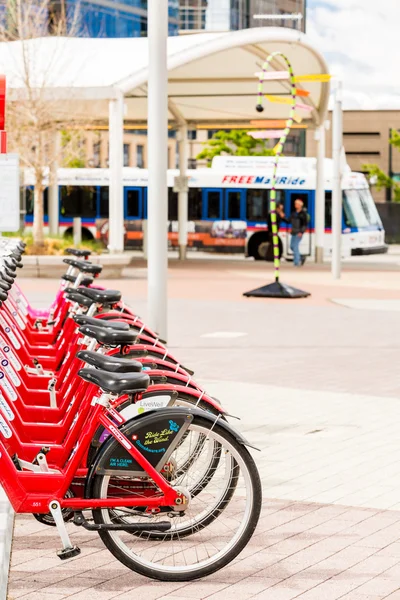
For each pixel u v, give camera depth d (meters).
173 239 52.03
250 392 13.24
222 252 49.06
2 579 6.17
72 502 6.29
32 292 27.03
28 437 7.07
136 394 6.21
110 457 6.30
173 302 25.52
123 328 7.08
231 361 15.96
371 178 81.25
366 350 17.36
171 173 51.75
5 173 9.98
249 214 48.72
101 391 6.50
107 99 35.41
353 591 6.30
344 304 25.33
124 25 81.88
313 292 28.83
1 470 6.28
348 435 10.73
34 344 10.16
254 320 21.67
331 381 14.17
